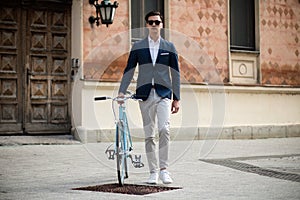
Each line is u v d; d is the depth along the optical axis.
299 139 16.34
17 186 7.77
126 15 14.77
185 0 15.80
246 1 17.11
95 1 14.22
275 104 17.11
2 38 13.98
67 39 14.60
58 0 14.45
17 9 14.14
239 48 16.88
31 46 14.24
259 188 7.70
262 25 17.11
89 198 6.85
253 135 16.42
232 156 11.72
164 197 6.93
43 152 11.69
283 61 17.42
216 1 16.33
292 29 17.61
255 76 16.92
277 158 11.38
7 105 13.98
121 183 7.77
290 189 7.63
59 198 6.86
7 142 12.84
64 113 14.52
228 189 7.58
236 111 16.34
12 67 14.06
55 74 14.45
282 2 17.52
